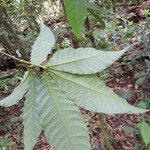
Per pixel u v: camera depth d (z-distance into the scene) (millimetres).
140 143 3881
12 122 5070
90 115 4480
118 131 4180
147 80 5008
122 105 692
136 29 6211
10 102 753
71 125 692
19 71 6031
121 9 7375
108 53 738
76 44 1677
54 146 687
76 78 731
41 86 741
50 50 809
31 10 5336
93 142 4086
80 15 695
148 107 4270
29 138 723
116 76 5383
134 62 5484
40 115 717
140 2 7605
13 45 3279
